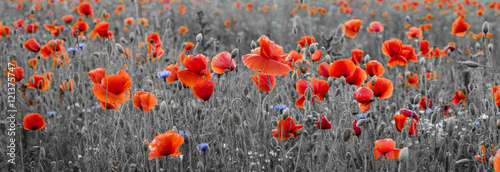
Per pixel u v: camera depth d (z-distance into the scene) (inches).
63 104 163.8
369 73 121.5
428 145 123.7
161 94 127.0
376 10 512.4
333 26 431.5
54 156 134.9
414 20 450.6
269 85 107.2
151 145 85.7
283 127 96.3
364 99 101.1
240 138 114.0
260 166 112.4
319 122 97.9
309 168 101.6
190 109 120.3
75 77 147.6
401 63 129.0
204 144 105.4
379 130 106.6
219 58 105.7
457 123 133.6
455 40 354.9
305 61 118.3
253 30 411.8
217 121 123.0
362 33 356.2
